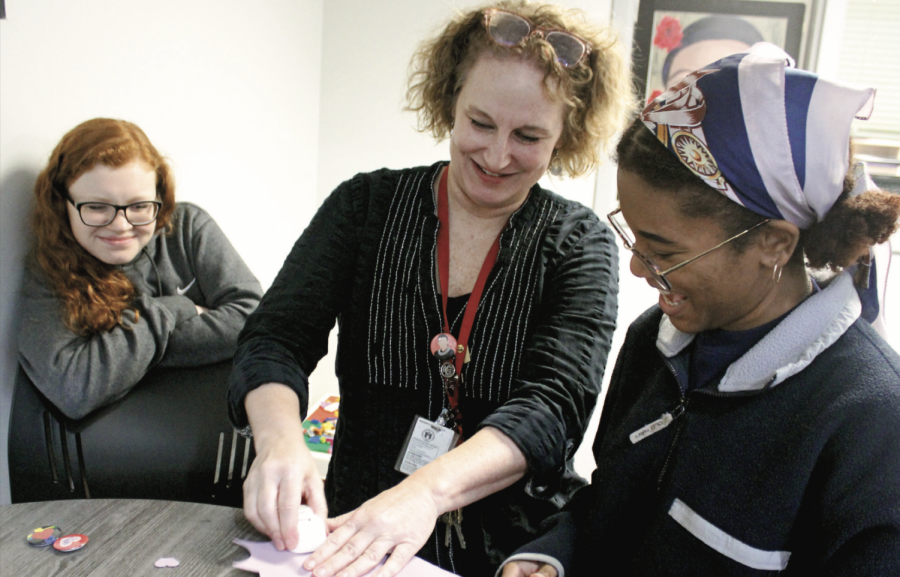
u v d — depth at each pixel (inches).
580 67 35.6
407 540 29.4
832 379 24.4
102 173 52.9
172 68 69.9
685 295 27.2
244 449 54.6
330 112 107.6
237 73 82.4
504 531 40.2
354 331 41.1
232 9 79.5
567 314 37.3
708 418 27.8
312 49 102.5
